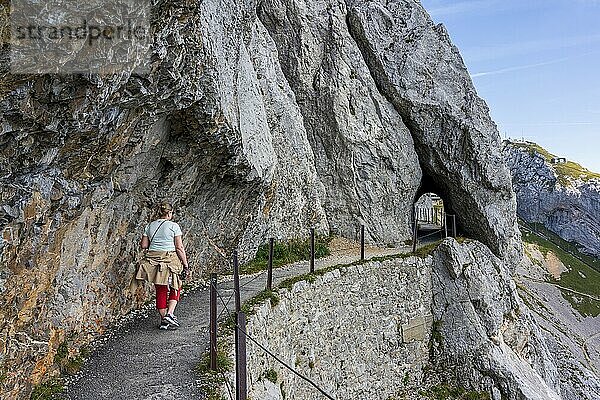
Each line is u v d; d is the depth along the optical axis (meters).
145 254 9.09
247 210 14.30
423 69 21.88
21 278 5.86
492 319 19.20
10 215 5.26
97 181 7.34
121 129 6.96
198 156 10.45
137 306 10.03
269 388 8.75
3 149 4.93
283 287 11.62
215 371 7.16
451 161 21.98
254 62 17.09
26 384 6.02
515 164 96.38
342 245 20.00
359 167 20.81
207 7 8.24
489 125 22.16
